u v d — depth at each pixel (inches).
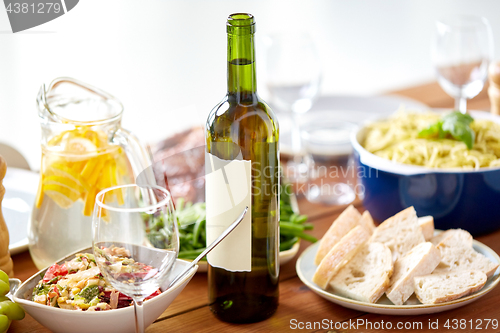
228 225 40.6
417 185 47.9
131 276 37.7
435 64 58.0
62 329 39.1
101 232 38.1
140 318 38.4
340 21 202.8
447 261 43.6
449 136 50.9
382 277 42.0
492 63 56.9
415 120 53.6
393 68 169.2
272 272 42.0
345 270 43.7
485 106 68.7
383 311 41.1
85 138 43.4
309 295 44.3
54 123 43.2
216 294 41.8
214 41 168.1
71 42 138.3
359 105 71.9
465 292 41.2
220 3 195.3
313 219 52.0
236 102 40.4
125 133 44.6
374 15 213.3
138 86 140.1
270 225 41.5
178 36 167.0
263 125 40.5
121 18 169.6
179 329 41.8
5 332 39.8
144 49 158.4
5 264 44.0
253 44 40.0
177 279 40.8
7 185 53.0
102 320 38.5
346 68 169.9
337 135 57.1
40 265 44.8
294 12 200.2
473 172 46.8
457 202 47.6
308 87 58.7
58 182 43.4
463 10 218.1
